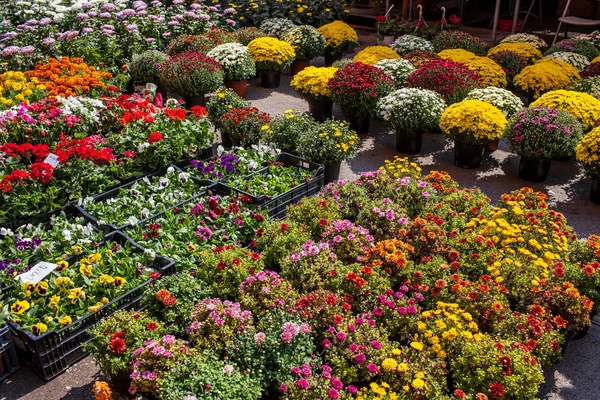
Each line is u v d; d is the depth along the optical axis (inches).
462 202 202.2
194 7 436.1
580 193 250.2
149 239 183.3
